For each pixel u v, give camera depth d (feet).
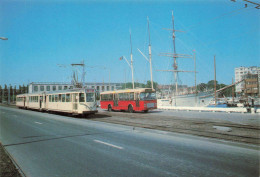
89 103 69.92
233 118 59.52
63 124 51.13
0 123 54.13
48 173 17.69
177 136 33.78
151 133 36.88
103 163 20.18
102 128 43.60
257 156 21.88
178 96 137.69
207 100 148.56
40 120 61.11
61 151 24.95
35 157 22.53
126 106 88.28
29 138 33.27
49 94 91.91
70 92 74.59
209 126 44.45
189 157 21.80
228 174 16.96
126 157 22.09
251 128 40.27
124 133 37.06
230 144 27.35
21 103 138.31
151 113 82.17
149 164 19.71
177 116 67.62
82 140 31.24
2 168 18.42
